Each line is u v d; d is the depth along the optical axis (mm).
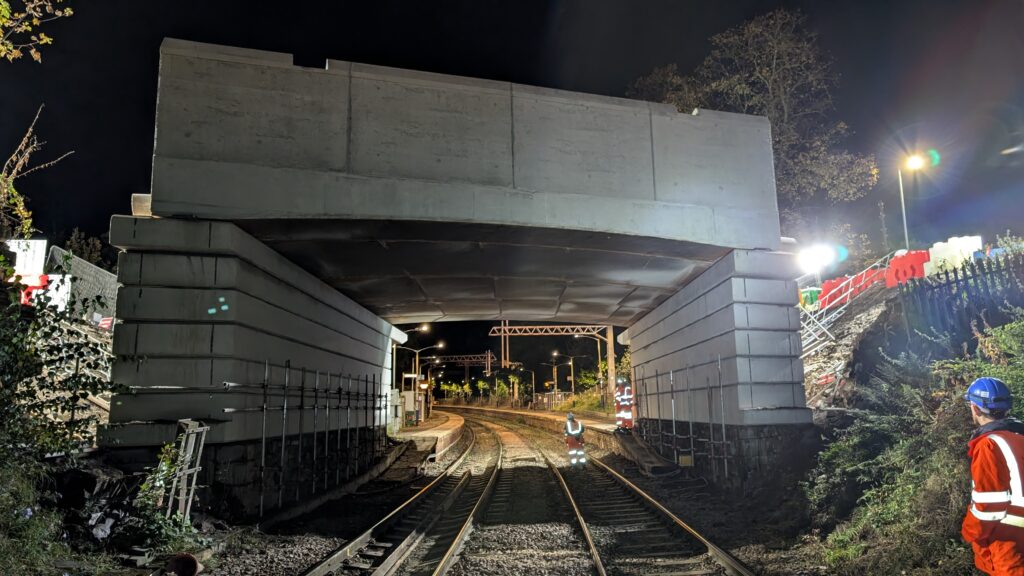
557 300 20391
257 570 8398
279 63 11789
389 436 28781
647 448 21047
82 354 8805
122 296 10805
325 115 11867
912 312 13445
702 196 14102
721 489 14523
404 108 12305
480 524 12008
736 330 14188
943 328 12547
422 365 88625
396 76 12359
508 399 100438
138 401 10617
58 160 9148
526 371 95625
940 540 7016
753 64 28234
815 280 28484
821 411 15227
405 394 47281
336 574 8484
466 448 32969
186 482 9445
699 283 16625
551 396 77938
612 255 14758
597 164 13344
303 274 14562
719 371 14898
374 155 11992
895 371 10719
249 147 11414
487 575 8430
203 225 11062
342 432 17391
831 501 9898
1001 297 11375
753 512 11789
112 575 7316
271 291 12828
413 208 11984
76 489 8375
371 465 19922
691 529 9945
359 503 14562
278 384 13070
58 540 7539
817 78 27734
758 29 27344
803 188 28375
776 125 27781
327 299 16344
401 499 15344
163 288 10953
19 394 8086
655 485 15984
